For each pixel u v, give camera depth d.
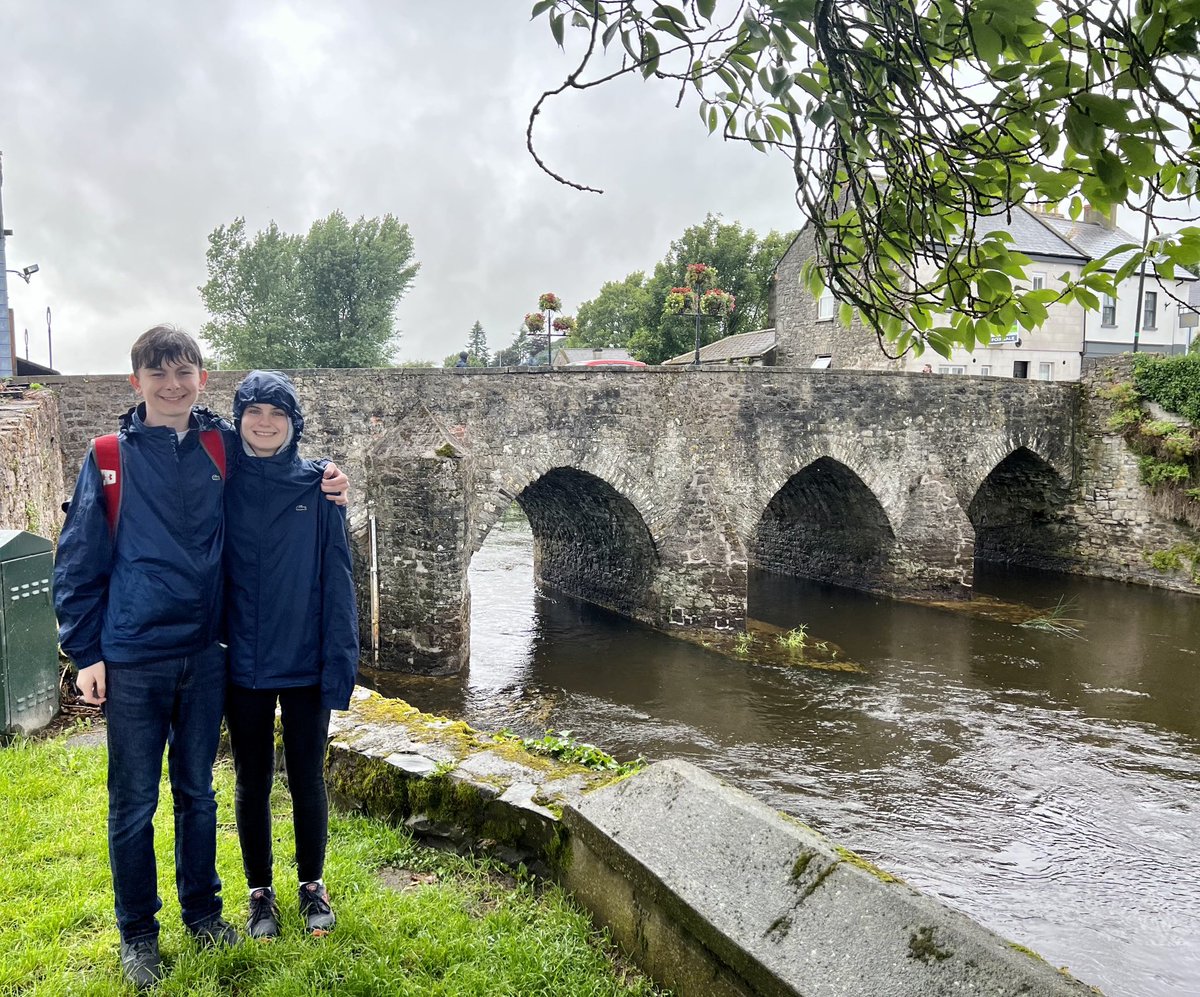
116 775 2.63
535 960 2.88
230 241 36.84
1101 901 7.61
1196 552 19.33
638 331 47.34
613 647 15.23
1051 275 27.22
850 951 2.25
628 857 2.91
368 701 5.14
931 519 18.77
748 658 14.69
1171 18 1.79
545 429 14.80
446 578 12.93
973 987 2.03
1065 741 11.27
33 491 8.27
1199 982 6.49
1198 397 19.03
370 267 36.06
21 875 3.34
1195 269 2.27
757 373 16.83
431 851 3.84
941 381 19.11
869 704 12.58
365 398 13.43
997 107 2.01
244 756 2.91
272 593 2.83
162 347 2.64
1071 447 21.45
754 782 9.91
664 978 2.73
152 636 2.59
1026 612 17.84
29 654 5.27
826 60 2.12
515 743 4.48
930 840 8.63
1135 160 1.94
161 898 3.17
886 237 2.44
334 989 2.64
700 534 16.06
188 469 2.69
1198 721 11.98
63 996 2.59
